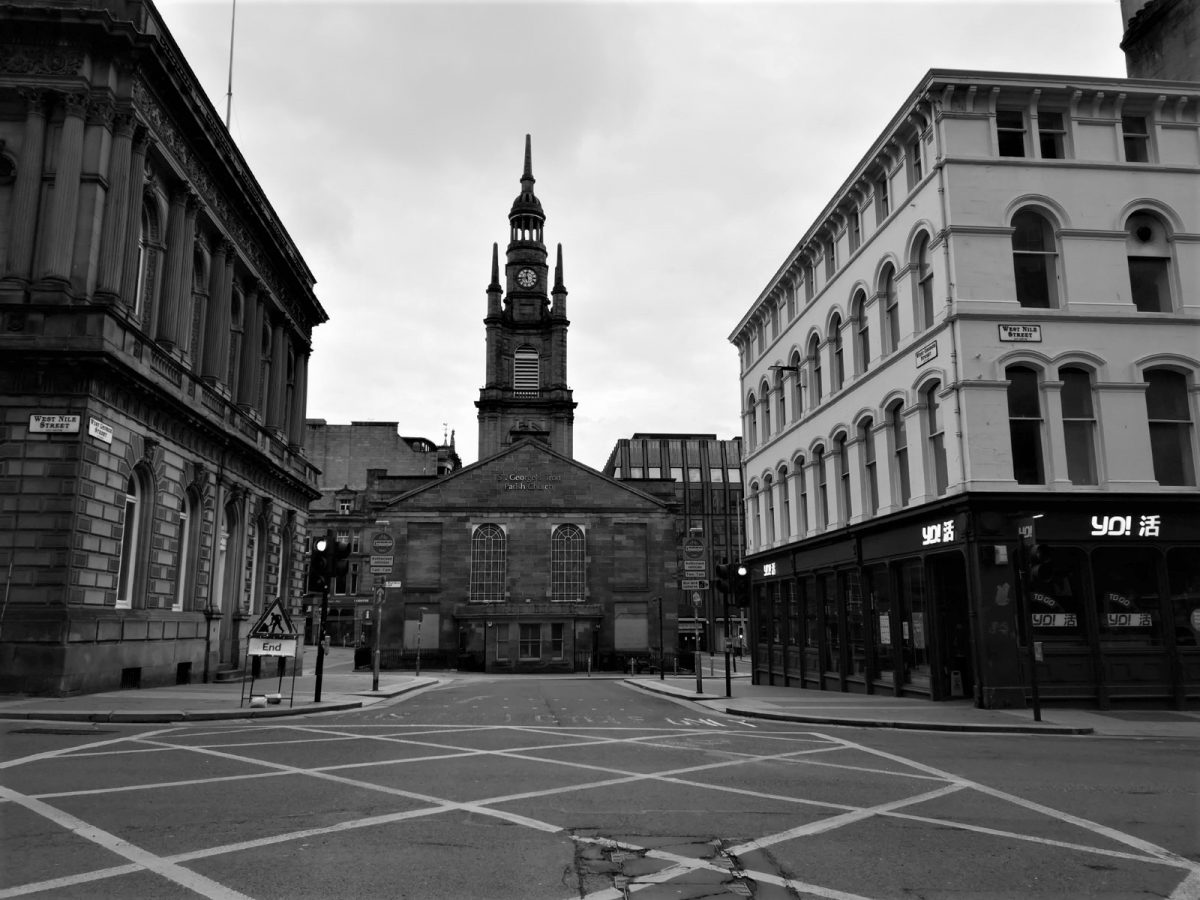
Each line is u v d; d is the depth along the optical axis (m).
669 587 59.38
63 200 20.64
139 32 21.86
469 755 12.49
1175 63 25.19
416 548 59.16
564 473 60.59
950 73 20.67
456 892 6.01
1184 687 19.08
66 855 6.84
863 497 25.28
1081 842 7.52
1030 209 20.86
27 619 19.03
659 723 17.88
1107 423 20.02
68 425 19.83
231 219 30.17
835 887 6.21
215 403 28.48
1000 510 19.38
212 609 27.66
